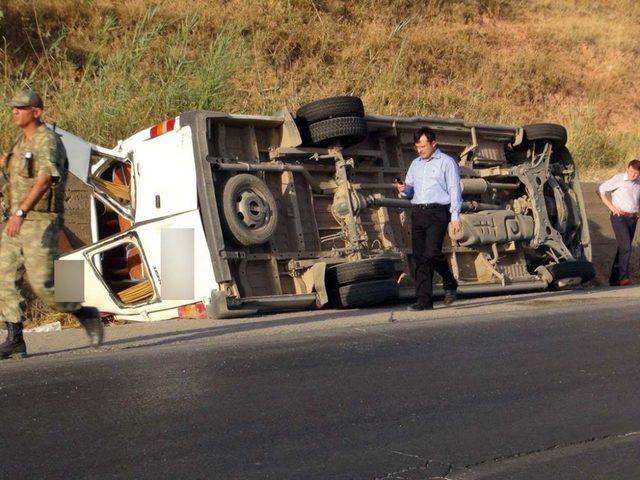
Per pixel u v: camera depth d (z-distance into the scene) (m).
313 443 4.65
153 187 9.87
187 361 6.47
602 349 7.22
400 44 18.75
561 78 21.47
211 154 9.62
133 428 4.80
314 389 5.73
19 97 6.30
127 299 10.07
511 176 12.59
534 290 12.48
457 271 11.80
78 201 11.05
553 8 25.53
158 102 13.55
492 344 7.35
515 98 20.09
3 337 7.72
